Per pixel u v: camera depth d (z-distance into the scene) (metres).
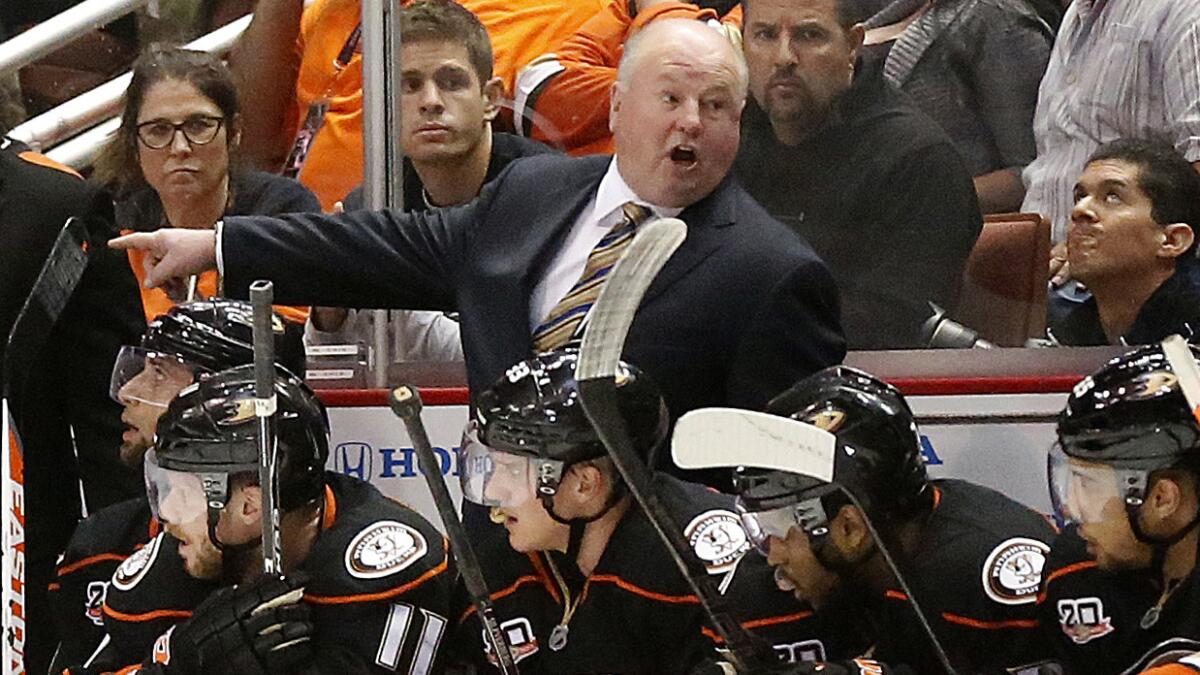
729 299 11.60
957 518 10.26
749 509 9.79
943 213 13.23
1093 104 13.58
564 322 11.99
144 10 16.61
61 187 12.11
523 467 10.05
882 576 10.01
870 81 13.28
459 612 10.97
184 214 14.17
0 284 11.89
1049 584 9.97
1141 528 9.41
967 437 12.64
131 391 11.62
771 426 8.38
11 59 15.81
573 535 10.38
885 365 12.85
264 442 9.80
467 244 12.48
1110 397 9.41
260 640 9.91
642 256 8.48
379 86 13.20
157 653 10.27
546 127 14.32
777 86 13.20
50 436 12.16
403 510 11.05
